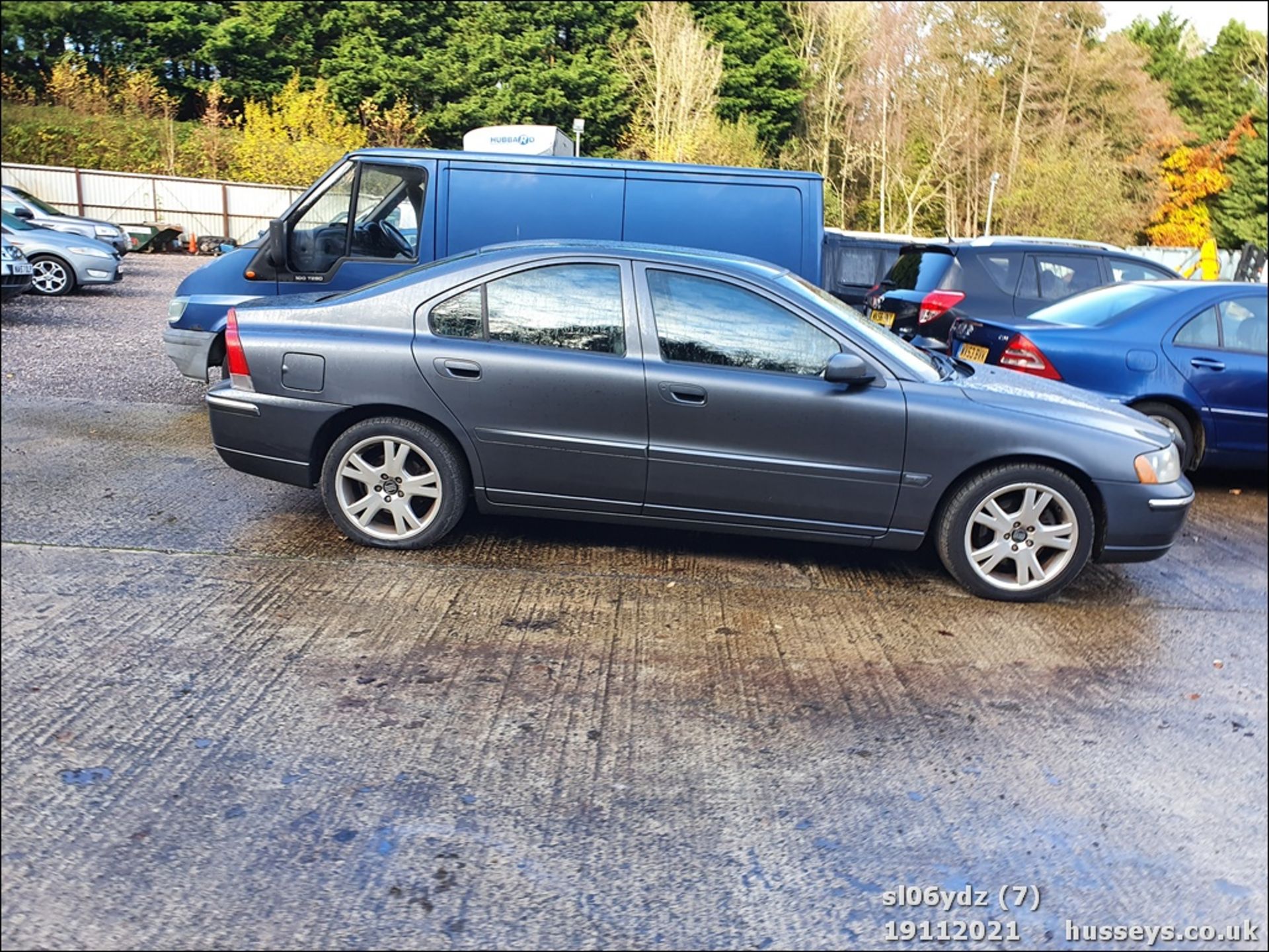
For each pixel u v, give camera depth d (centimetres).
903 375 448
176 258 2241
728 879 250
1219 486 757
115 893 232
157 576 424
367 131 3503
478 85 3706
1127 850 272
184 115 3694
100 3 3506
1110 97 4088
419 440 454
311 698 327
